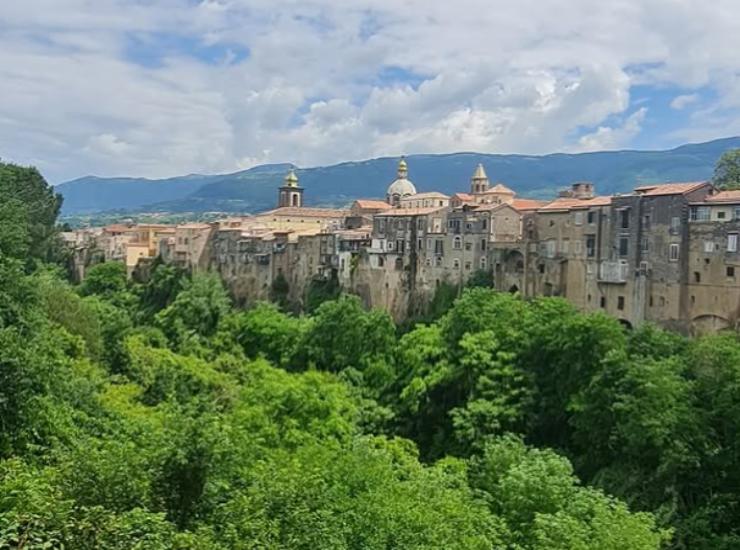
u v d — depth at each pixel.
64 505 23.83
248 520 28.41
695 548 55.19
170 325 132.00
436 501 40.72
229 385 90.56
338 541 29.69
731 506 58.53
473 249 130.88
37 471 30.52
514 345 85.50
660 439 60.53
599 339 76.81
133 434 42.25
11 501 25.06
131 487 28.72
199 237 188.88
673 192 100.44
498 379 82.06
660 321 102.19
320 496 32.75
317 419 67.00
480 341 85.94
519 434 77.31
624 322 106.94
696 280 98.31
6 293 52.94
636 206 105.06
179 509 29.89
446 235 136.50
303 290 166.50
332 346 106.44
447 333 94.56
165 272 175.88
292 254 170.00
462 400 85.62
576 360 77.75
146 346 110.31
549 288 119.38
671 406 63.47
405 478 53.12
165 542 24.23
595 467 70.12
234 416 63.00
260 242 176.50
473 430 76.69
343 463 44.44
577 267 114.75
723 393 63.25
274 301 171.00
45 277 107.69
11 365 37.81
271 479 32.69
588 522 40.38
